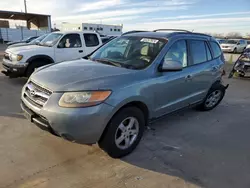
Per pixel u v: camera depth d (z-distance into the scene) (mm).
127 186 2543
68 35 7746
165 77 3461
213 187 2609
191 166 2984
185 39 4008
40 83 2826
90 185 2527
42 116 2656
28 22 40031
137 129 3201
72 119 2518
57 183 2529
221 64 4945
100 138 2838
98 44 8492
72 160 2969
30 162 2869
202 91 4551
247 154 3377
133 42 3875
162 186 2574
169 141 3627
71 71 3061
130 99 2898
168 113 3797
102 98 2639
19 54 6594
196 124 4395
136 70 3207
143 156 3150
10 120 4051
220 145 3605
